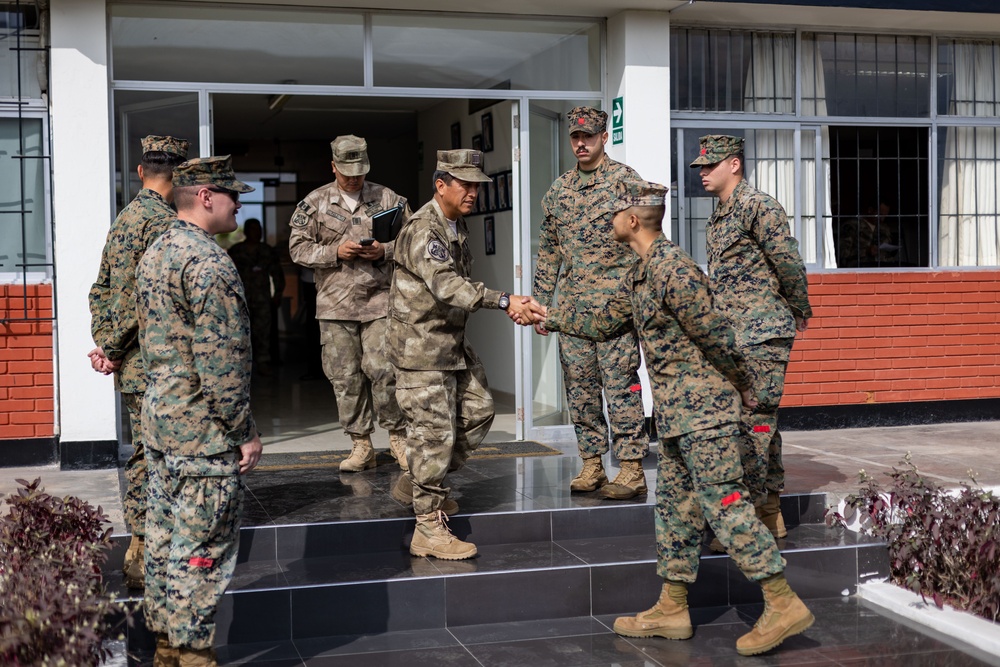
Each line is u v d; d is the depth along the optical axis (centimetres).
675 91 771
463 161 479
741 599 499
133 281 425
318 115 1193
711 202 779
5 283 658
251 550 495
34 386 654
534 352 746
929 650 440
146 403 383
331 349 611
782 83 793
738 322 504
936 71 825
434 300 476
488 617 471
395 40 712
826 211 807
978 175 839
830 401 796
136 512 441
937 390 817
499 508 534
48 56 658
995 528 484
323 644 444
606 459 665
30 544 412
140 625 432
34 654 337
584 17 741
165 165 440
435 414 484
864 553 520
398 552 509
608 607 485
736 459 422
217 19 680
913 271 811
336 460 664
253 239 1198
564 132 757
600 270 545
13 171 662
